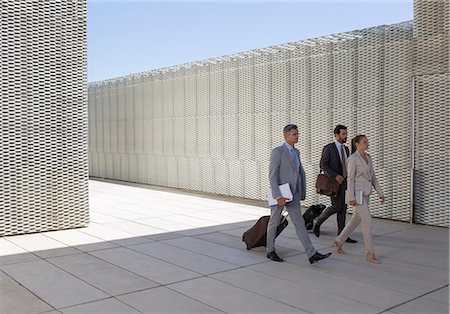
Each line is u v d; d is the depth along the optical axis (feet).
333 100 36.19
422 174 30.83
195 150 49.60
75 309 15.20
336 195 25.00
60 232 27.84
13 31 26.53
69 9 28.27
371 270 19.83
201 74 48.49
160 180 55.31
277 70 40.55
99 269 19.86
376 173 33.32
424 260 21.47
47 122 27.76
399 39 31.91
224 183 46.21
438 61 29.89
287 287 17.51
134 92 59.26
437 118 30.04
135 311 15.03
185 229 28.94
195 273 19.31
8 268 19.94
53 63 27.86
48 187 27.91
